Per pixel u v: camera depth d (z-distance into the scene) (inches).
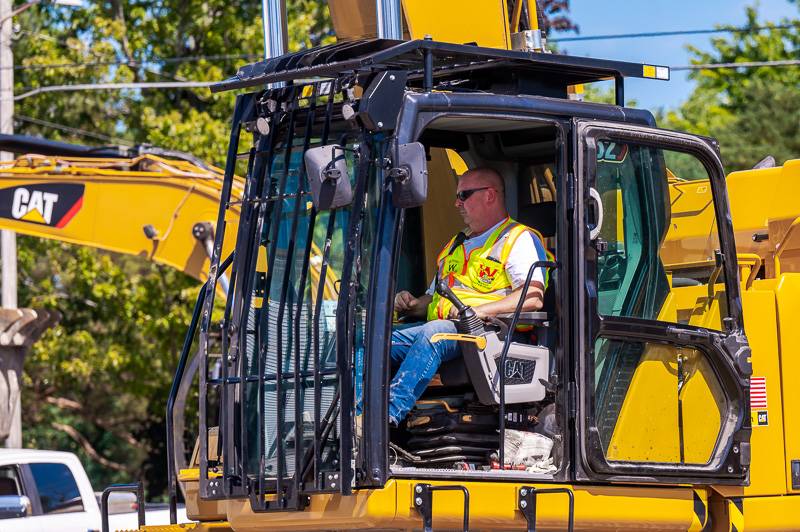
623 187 642.2
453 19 797.2
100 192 1223.5
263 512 601.0
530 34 805.9
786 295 711.7
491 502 589.0
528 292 639.1
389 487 569.0
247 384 617.3
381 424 568.4
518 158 722.8
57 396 3238.2
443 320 627.8
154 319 2429.9
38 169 1229.7
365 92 587.2
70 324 2645.2
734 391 660.7
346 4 783.7
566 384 612.4
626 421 629.9
